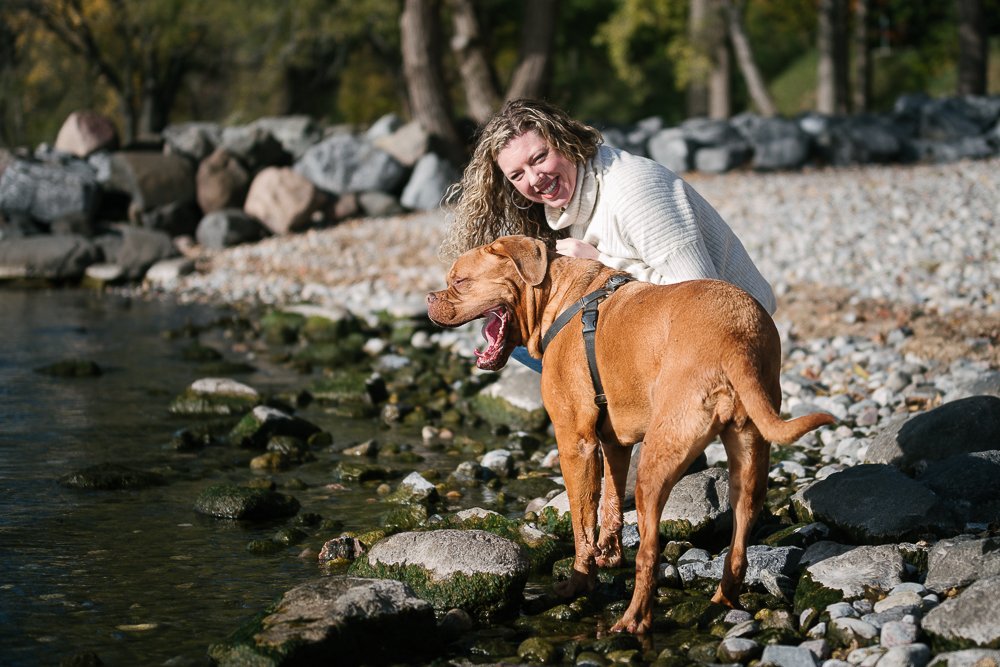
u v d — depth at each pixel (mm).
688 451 3688
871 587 4012
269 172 17953
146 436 7141
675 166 20625
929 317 9320
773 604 4141
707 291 3854
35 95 31953
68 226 16406
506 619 4199
